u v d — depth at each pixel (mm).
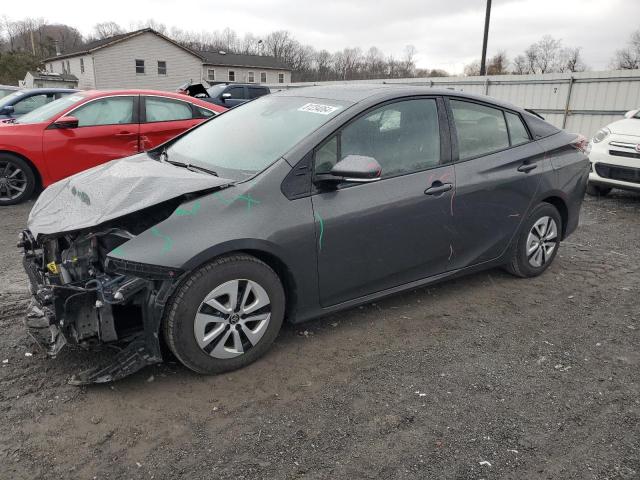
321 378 3041
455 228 3846
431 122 3762
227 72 58250
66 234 2945
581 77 15094
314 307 3314
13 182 7000
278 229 2992
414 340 3520
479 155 4000
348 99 3566
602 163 8102
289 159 3123
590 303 4207
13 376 2932
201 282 2789
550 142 4535
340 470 2334
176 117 7699
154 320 2727
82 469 2299
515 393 2947
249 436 2539
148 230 2723
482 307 4070
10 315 3650
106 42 45875
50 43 82438
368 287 3527
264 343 3133
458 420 2699
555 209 4625
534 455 2459
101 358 3125
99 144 7164
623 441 2572
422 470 2348
